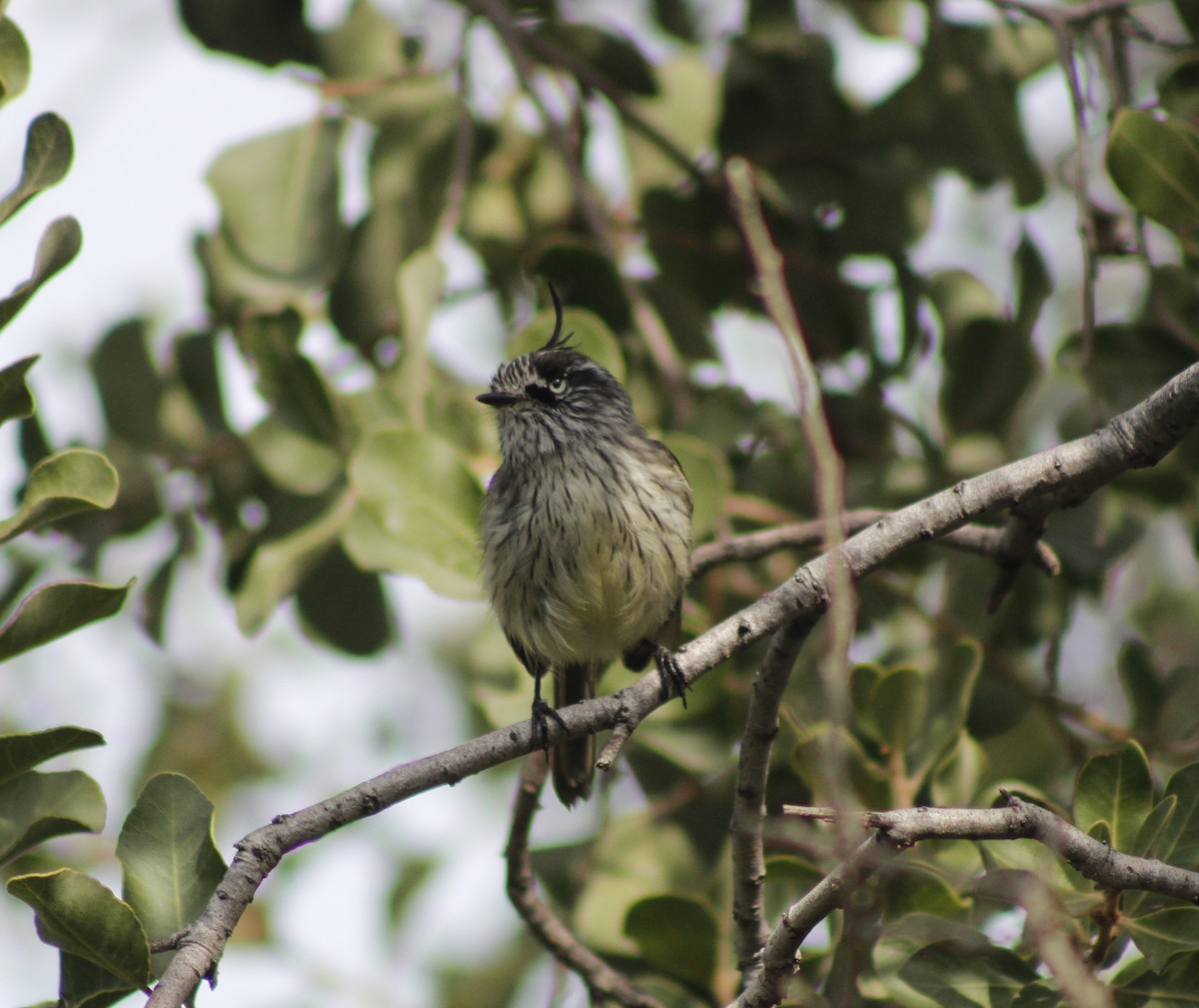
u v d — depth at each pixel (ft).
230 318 41.78
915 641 40.40
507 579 36.50
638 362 41.81
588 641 37.78
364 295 41.70
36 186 23.44
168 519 42.19
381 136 41.09
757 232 23.81
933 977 25.44
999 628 39.29
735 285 44.86
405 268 37.70
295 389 37.42
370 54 43.14
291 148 39.55
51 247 22.91
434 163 41.04
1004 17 41.24
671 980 32.83
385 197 41.24
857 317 43.65
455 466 35.40
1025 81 44.47
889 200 44.06
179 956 22.33
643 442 37.17
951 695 32.89
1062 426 37.96
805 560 39.40
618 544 36.32
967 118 42.63
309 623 41.63
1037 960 26.58
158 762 54.54
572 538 36.50
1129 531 38.73
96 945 22.35
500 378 39.19
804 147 44.24
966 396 40.63
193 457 41.70
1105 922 24.53
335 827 24.18
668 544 36.11
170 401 42.04
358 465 34.83
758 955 27.12
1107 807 25.41
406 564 34.99
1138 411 26.18
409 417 37.32
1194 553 40.73
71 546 41.63
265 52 43.62
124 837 24.31
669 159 44.93
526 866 32.17
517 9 45.29
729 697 36.06
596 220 39.99
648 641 38.88
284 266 38.75
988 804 31.89
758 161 44.24
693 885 36.27
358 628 41.75
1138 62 49.47
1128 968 24.80
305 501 37.42
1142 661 37.14
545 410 37.50
